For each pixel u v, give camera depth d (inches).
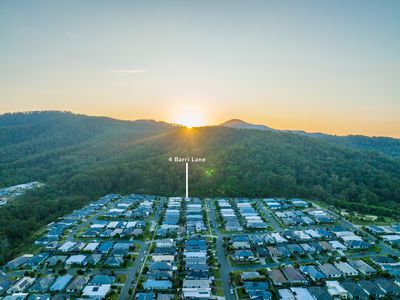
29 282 4163.4
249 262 4768.7
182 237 5831.7
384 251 5206.7
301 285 4084.6
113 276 4269.2
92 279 4160.9
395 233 5944.9
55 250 5265.8
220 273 4426.7
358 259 4872.0
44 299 3715.6
